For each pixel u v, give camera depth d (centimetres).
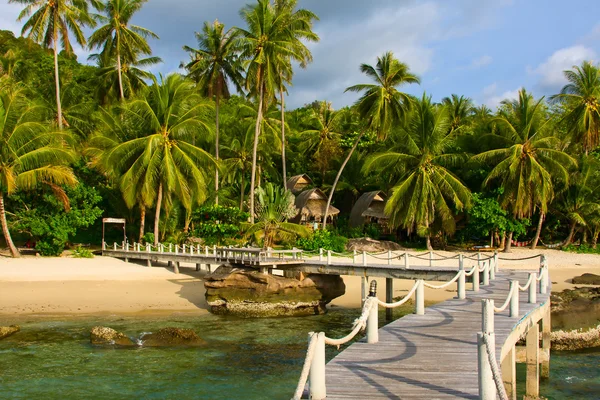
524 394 1478
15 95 3488
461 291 1566
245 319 2300
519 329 1174
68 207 3653
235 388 1419
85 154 4112
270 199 3350
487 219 4166
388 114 4144
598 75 4328
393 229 4869
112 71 4762
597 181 4581
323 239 3900
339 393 726
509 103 4453
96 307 2445
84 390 1387
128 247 3841
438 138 4100
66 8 4106
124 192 3669
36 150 3456
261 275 2381
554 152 4091
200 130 3872
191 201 4169
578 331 1972
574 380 1578
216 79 4572
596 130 4309
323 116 6125
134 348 1786
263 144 5172
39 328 2058
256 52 4028
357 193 5656
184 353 1739
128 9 4494
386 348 984
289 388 1423
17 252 3547
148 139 3662
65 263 3388
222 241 3647
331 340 720
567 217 4628
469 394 721
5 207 3825
